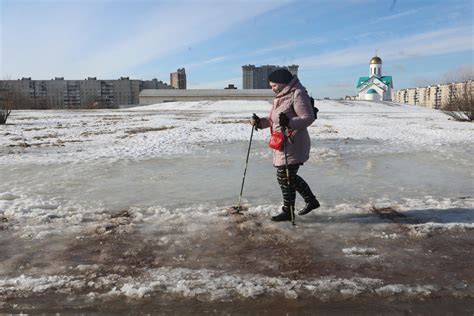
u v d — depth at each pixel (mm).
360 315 2635
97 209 5004
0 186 6227
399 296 2865
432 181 6629
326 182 6555
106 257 3561
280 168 4488
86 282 3082
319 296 2861
